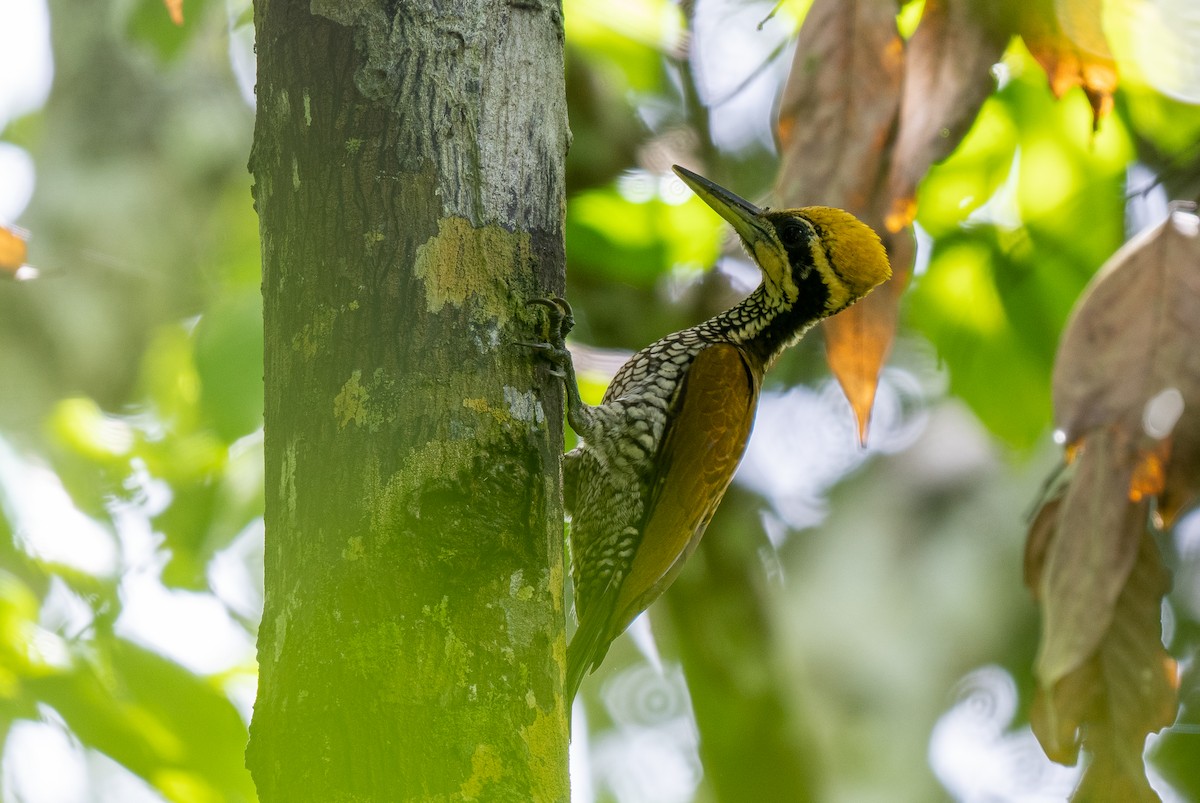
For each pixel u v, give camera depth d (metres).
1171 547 16.64
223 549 13.32
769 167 15.49
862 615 17.69
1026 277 12.52
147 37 12.43
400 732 5.61
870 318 8.48
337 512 5.96
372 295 6.24
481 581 6.02
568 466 10.05
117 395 18.47
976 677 17.77
